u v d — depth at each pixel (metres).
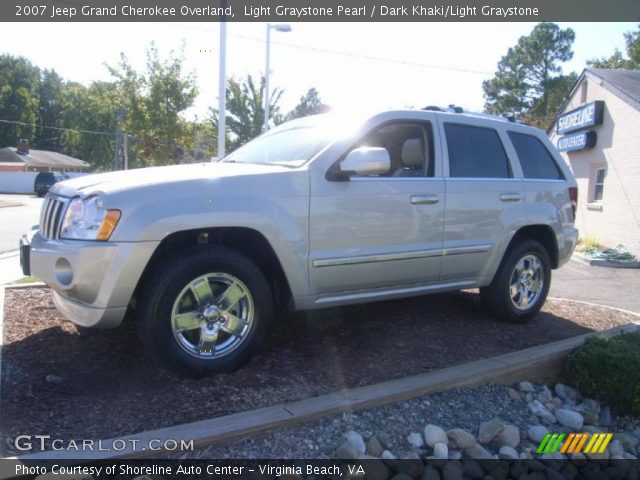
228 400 3.47
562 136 16.09
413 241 4.45
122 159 45.41
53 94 78.44
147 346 3.51
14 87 71.62
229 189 3.65
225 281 3.70
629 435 4.15
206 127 28.25
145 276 3.57
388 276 4.36
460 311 5.66
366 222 4.17
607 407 4.47
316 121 4.70
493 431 3.64
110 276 3.31
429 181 4.56
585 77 14.82
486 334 5.05
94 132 71.31
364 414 3.56
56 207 3.71
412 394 3.81
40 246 3.66
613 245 13.17
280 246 3.79
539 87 42.69
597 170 14.35
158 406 3.35
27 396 3.37
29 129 70.69
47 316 4.83
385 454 3.25
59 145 77.81
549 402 4.29
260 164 4.35
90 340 4.28
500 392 4.20
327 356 4.29
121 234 3.31
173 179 3.57
